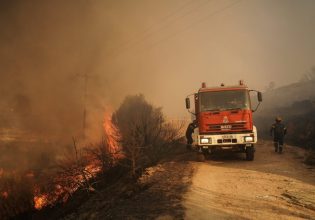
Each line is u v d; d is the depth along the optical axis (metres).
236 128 12.46
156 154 16.56
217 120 12.58
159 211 7.17
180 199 7.95
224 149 12.95
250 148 13.02
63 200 15.15
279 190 8.72
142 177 11.38
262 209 7.11
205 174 10.88
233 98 12.77
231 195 8.25
